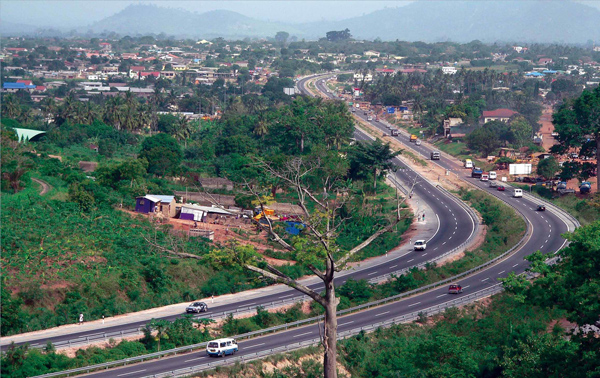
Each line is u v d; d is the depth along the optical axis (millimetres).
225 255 37219
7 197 117500
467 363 66312
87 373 63062
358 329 80125
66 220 108562
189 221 125062
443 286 99812
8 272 85938
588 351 50781
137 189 135875
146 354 69875
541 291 54312
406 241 125250
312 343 73188
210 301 90938
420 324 83688
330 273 37531
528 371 59719
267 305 87375
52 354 66438
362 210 133250
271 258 108000
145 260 97438
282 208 129500
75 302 83500
